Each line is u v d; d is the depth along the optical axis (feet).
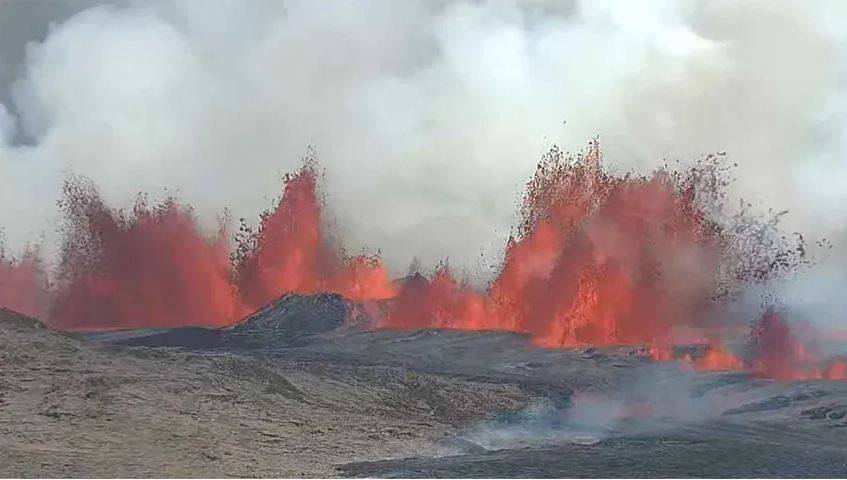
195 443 90.79
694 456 95.45
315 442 96.37
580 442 106.83
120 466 80.18
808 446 103.45
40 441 86.58
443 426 112.88
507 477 81.05
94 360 117.91
